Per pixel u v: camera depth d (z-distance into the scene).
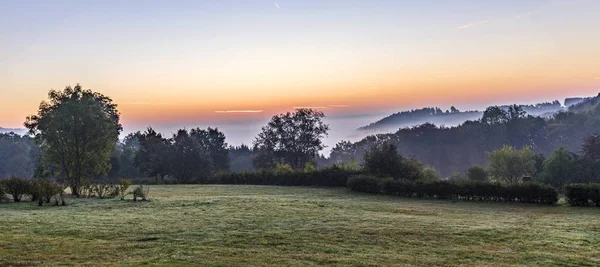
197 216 17.61
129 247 11.53
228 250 11.27
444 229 14.66
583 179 44.97
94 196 28.66
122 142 96.19
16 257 10.34
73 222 15.80
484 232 14.20
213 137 78.31
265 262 10.09
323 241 12.52
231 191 37.41
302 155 75.62
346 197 30.88
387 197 31.09
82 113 30.77
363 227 14.88
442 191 29.70
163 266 9.59
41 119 30.62
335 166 43.19
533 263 10.30
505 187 27.31
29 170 89.88
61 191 24.88
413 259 10.54
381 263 10.11
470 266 9.96
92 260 10.16
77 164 30.59
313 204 23.20
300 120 74.69
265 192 36.06
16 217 17.27
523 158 51.12
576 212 21.88
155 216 17.62
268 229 14.38
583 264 10.27
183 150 59.19
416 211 21.52
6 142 96.38
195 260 10.19
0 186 24.88
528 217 19.39
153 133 63.66
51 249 11.23
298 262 10.09
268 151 75.44
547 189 26.00
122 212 19.25
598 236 13.83
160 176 62.47
